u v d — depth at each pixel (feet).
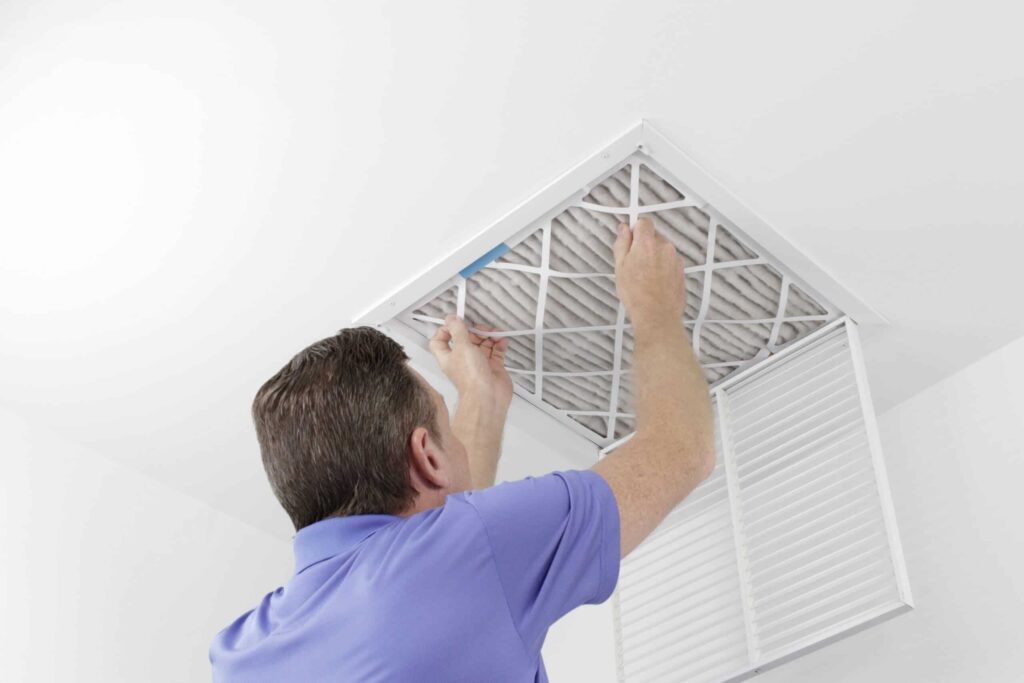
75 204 6.95
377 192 6.79
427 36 6.01
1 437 8.21
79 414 8.35
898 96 6.15
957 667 6.72
